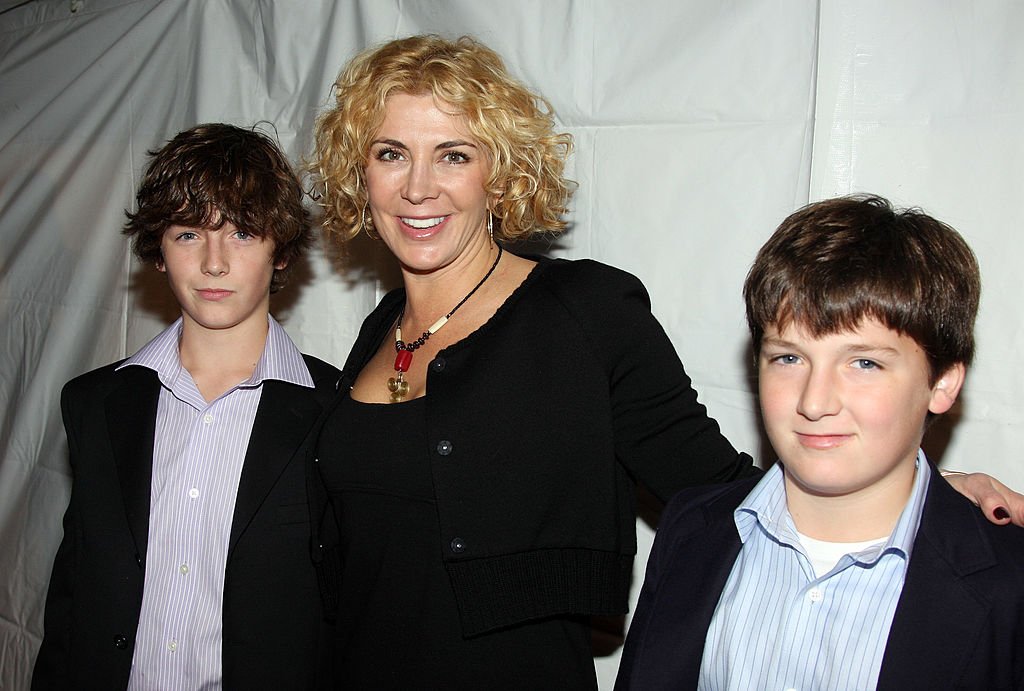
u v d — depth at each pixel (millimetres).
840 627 818
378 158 1157
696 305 1363
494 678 1055
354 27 1656
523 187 1189
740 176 1311
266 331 1398
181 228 1288
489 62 1179
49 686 1301
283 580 1284
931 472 859
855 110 1204
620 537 1128
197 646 1271
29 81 2150
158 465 1321
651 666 903
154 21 1926
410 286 1235
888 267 772
